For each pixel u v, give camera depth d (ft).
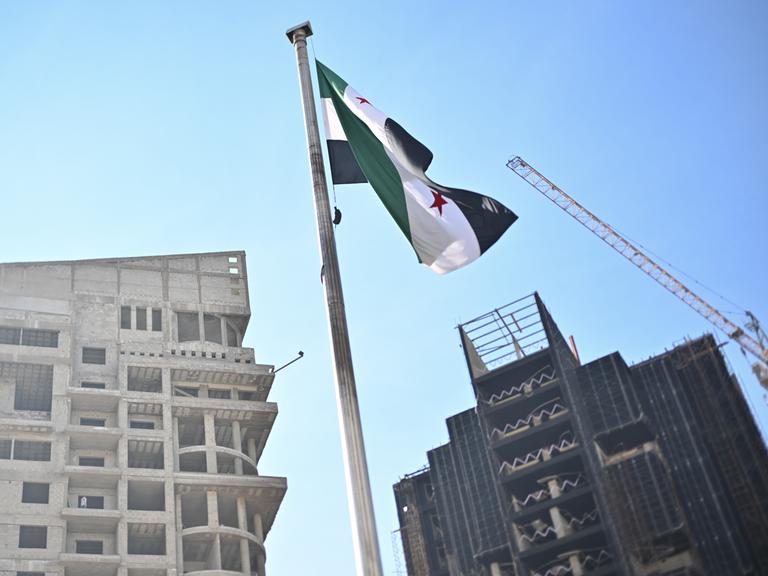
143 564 368.48
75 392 411.75
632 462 306.55
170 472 398.21
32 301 437.58
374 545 78.59
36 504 374.22
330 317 92.84
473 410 356.38
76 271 457.27
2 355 413.18
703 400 312.29
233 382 447.83
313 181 103.04
